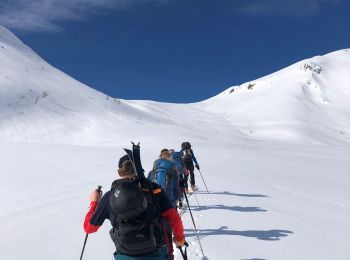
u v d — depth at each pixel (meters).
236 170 23.00
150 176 7.66
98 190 4.61
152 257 4.15
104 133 66.00
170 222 4.42
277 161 30.70
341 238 8.71
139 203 4.02
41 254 7.21
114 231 4.18
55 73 107.38
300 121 127.56
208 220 9.82
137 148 4.45
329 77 194.38
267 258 7.03
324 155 44.31
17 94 78.50
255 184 17.50
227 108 158.25
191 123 104.31
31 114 71.38
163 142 53.38
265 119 131.88
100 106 87.06
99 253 7.23
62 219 9.98
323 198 14.67
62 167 20.92
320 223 10.09
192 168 13.99
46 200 12.71
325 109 154.62
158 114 111.62
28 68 99.81
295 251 7.54
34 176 18.00
